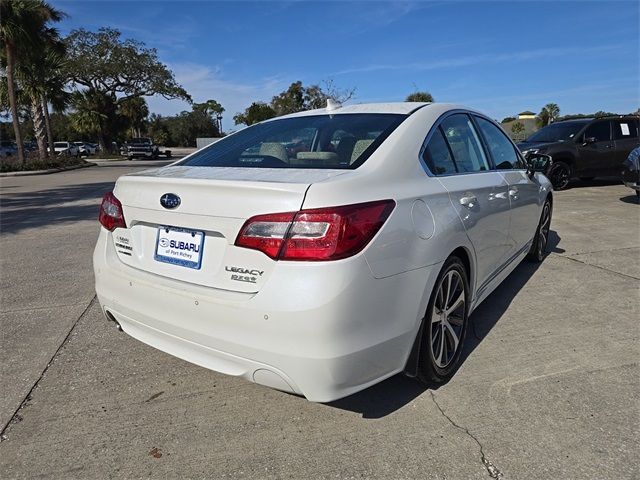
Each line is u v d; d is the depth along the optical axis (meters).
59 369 3.09
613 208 8.83
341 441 2.37
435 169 2.82
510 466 2.18
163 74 43.75
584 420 2.50
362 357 2.13
